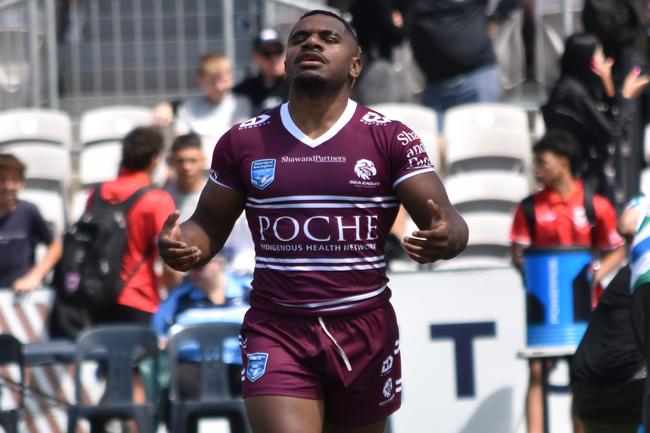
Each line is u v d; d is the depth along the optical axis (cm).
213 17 3591
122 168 2275
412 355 2211
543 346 2044
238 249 2423
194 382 2159
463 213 2956
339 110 1345
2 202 2505
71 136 3475
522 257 2209
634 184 2758
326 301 1341
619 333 1739
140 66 3612
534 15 3475
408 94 3509
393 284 2212
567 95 2705
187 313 2241
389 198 1349
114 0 3603
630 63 2827
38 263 2730
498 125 3094
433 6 3159
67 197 3081
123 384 2131
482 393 2205
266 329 1359
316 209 1325
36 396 2406
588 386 1778
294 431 1322
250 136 1354
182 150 2473
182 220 2472
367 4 3159
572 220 2300
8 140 3262
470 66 3172
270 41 3033
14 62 3541
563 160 2302
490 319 2206
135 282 2238
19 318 2395
